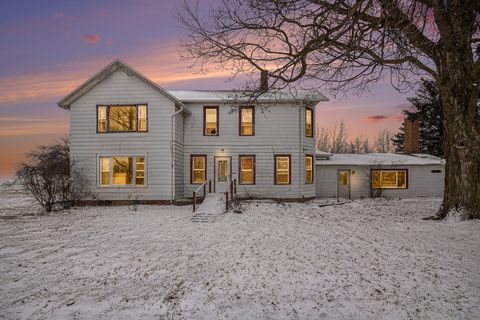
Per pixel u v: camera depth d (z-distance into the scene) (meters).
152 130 20.91
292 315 5.39
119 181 21.08
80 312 5.59
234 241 10.49
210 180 21.69
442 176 27.83
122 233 11.87
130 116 21.19
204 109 23.48
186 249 9.53
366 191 27.58
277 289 6.42
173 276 7.24
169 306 5.78
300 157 23.19
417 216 14.96
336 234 11.29
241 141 23.36
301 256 8.63
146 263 8.20
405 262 7.89
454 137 12.82
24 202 25.20
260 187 23.23
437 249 8.93
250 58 12.59
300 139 23.25
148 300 6.03
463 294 6.03
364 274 7.16
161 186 20.81
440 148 36.00
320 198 26.59
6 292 6.45
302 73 11.92
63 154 28.05
